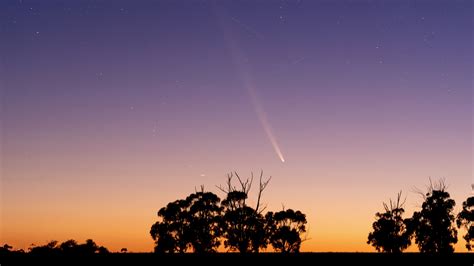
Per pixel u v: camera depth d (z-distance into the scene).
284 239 77.94
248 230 72.75
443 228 75.94
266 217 80.00
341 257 62.91
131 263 54.09
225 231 75.62
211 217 78.19
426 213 77.06
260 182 72.81
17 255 57.62
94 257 58.03
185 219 79.38
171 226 79.25
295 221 79.56
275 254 65.88
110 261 55.09
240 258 60.69
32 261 53.28
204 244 77.19
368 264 55.22
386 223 78.12
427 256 64.19
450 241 75.62
